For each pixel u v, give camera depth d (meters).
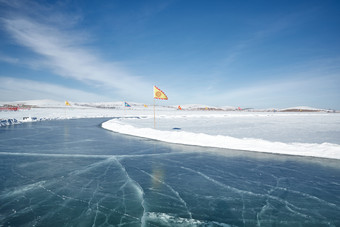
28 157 7.90
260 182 5.48
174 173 6.17
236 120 32.09
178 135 12.02
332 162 7.20
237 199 4.50
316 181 5.53
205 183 5.41
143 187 5.12
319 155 7.91
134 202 4.31
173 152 8.81
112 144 10.59
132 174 6.06
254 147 9.25
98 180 5.55
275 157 7.92
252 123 25.52
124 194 4.70
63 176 5.84
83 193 4.73
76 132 15.45
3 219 3.61
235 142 9.98
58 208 4.02
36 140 11.70
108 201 4.34
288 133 14.95
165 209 4.03
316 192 4.86
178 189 5.01
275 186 5.21
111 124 19.19
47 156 8.05
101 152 8.80
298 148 8.66
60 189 4.93
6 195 4.58
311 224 3.53
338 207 4.14
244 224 3.52
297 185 5.27
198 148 9.59
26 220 3.59
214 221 3.62
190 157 7.99
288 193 4.80
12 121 22.14
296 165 6.88
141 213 3.86
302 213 3.90
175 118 37.47
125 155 8.28
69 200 4.37
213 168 6.66
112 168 6.61
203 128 18.62
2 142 11.02
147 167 6.75
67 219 3.63
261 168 6.62
